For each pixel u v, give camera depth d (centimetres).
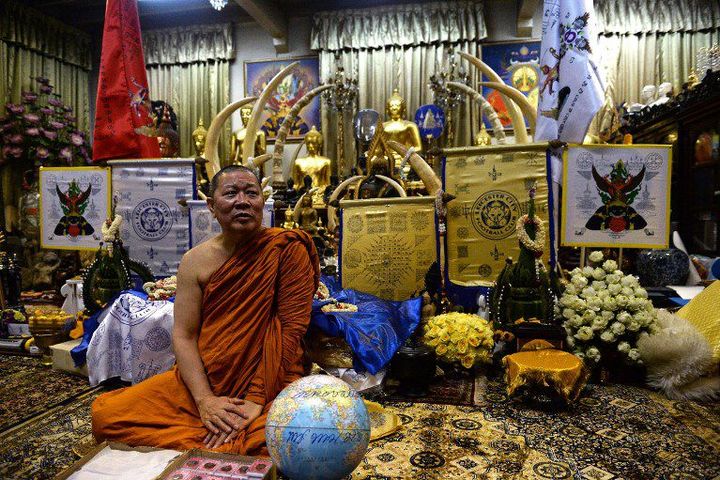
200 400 205
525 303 332
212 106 963
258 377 208
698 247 561
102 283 374
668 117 608
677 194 588
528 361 280
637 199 372
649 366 309
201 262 223
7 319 446
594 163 375
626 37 837
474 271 384
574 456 221
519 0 851
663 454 223
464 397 296
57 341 373
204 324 220
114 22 468
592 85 396
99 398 211
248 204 214
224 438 192
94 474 172
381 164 461
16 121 787
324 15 916
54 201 446
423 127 836
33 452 230
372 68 907
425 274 387
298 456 157
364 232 398
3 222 796
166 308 308
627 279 329
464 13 884
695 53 822
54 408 288
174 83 974
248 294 215
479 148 381
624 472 207
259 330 214
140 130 470
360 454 163
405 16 898
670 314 336
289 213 515
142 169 432
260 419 193
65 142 823
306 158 861
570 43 402
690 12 821
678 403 287
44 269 715
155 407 207
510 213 377
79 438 246
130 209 433
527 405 283
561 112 409
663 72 829
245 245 221
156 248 430
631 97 832
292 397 166
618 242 376
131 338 309
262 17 852
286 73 523
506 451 226
